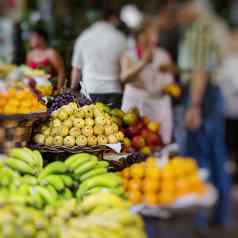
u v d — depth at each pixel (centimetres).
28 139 391
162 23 744
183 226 662
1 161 362
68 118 408
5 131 368
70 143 403
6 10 882
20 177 366
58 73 478
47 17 770
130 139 476
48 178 368
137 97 495
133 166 493
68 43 635
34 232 282
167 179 523
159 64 550
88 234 293
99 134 410
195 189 558
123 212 315
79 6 880
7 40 633
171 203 528
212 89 728
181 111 707
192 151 722
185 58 723
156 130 507
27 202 312
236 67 949
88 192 372
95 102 426
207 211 736
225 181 753
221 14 1476
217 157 741
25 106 377
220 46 732
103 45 479
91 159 394
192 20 724
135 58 499
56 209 316
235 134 1026
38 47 603
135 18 875
